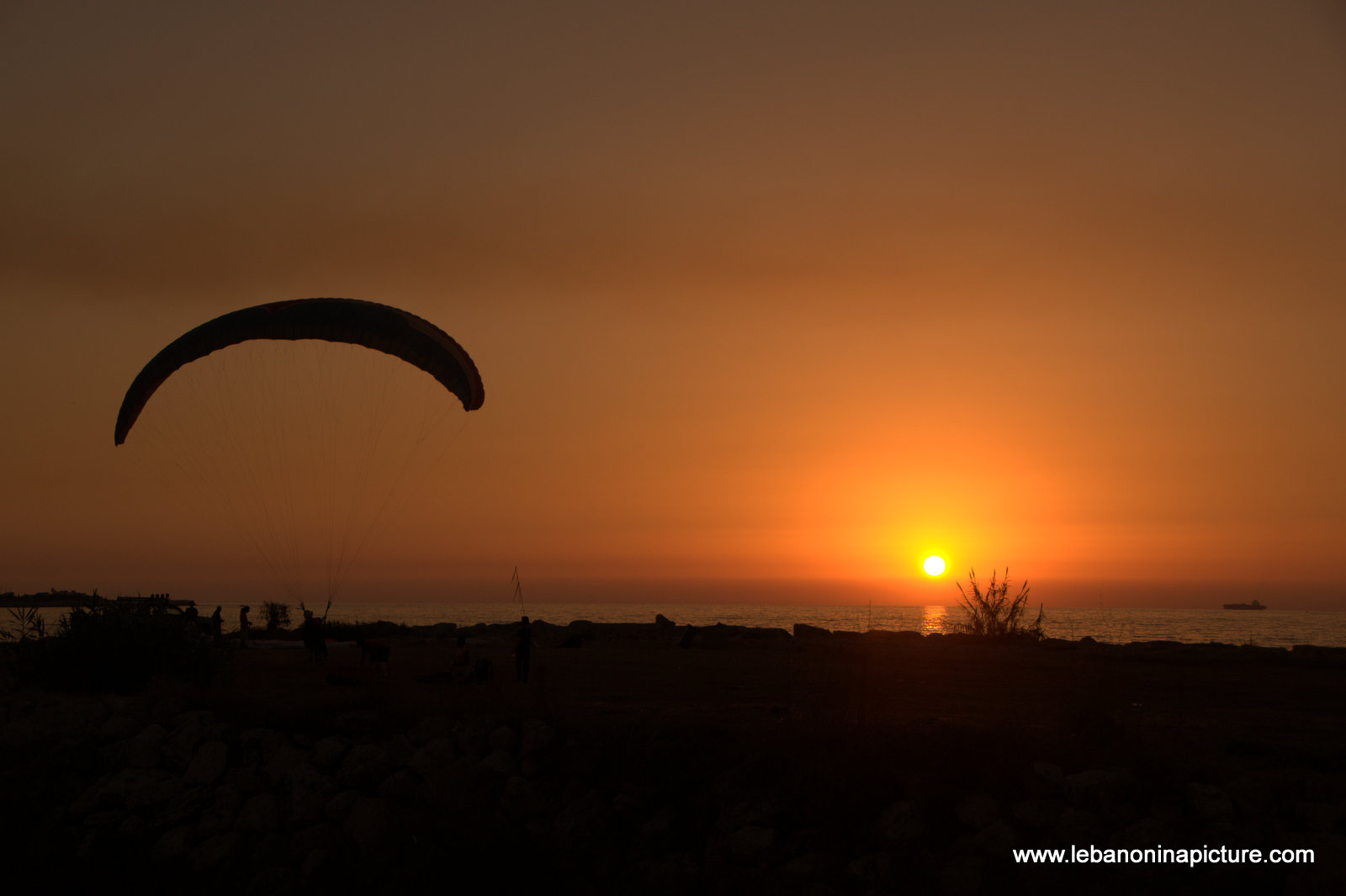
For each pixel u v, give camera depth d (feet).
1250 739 54.34
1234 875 42.11
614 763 55.77
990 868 45.01
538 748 56.80
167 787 58.03
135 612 79.66
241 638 122.83
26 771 59.11
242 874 54.08
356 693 66.28
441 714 62.13
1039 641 128.88
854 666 90.68
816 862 47.21
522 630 79.87
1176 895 42.24
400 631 156.25
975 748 51.52
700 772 53.78
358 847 53.83
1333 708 69.10
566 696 72.33
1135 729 54.80
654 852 51.16
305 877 53.06
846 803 49.16
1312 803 44.27
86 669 72.84
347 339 90.22
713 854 49.73
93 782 59.31
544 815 54.29
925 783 49.39
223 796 57.47
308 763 58.54
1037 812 46.47
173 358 88.17
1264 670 97.14
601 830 52.60
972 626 139.44
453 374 92.63
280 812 56.49
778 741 53.78
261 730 61.31
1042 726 57.67
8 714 63.62
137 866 54.49
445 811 53.98
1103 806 46.14
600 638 143.23
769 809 50.16
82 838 55.77
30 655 74.59
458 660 80.48
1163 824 44.83
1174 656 108.37
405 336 90.79
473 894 50.60
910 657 107.96
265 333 88.22
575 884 50.88
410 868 51.85
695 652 118.93
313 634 96.43
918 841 46.75
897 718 59.00
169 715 63.52
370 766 57.41
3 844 55.06
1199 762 49.24
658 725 57.77
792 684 79.15
